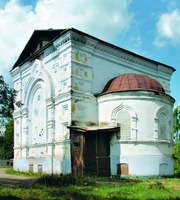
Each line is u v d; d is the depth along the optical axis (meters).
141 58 30.42
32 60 30.72
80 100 24.33
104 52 27.20
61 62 25.59
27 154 29.72
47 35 29.39
